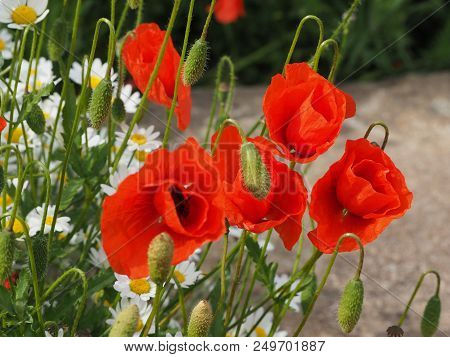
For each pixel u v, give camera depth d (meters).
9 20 0.84
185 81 0.78
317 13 2.01
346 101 0.77
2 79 0.84
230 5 1.63
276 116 0.75
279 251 1.25
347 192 0.74
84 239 0.91
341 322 0.75
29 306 0.78
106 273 0.82
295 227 0.75
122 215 0.70
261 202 0.74
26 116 0.83
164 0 1.91
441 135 1.75
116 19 1.12
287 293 0.87
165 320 0.87
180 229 0.69
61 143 0.94
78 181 0.85
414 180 1.53
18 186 0.73
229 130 0.77
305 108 0.74
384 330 1.12
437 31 2.18
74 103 0.85
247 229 0.74
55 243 0.86
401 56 2.07
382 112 1.84
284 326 1.12
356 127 1.76
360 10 2.00
